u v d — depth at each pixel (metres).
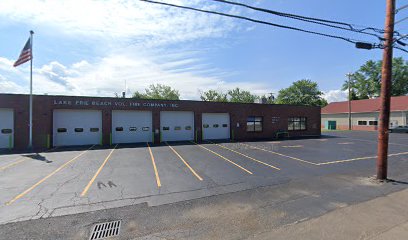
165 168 10.70
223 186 7.92
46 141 18.30
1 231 4.83
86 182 8.45
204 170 10.30
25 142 17.75
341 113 46.62
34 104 18.08
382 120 8.27
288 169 10.45
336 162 12.02
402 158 12.95
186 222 5.16
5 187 7.86
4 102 17.31
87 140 19.73
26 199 6.72
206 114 24.47
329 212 5.55
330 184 8.01
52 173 9.77
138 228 4.91
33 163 11.88
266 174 9.55
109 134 20.19
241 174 9.57
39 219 5.41
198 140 23.45
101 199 6.71
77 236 4.61
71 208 6.06
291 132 28.75
